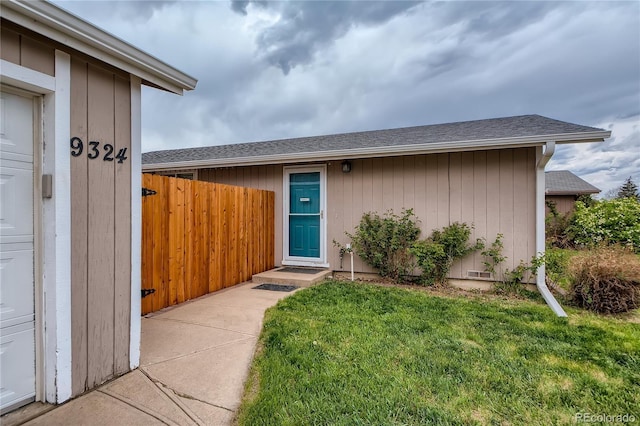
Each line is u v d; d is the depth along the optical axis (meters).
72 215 2.16
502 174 5.47
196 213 4.82
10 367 1.95
